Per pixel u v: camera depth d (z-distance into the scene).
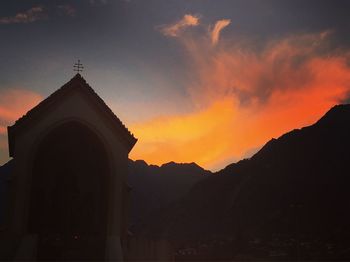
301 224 93.56
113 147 31.80
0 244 27.98
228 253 69.06
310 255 66.81
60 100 31.75
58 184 31.03
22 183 29.47
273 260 62.53
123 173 31.50
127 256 29.94
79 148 31.88
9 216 28.73
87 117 31.83
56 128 31.11
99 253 30.08
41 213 30.20
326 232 85.94
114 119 32.28
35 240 28.31
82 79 32.38
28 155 30.03
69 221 30.52
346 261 59.62
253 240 85.38
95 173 31.77
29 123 30.70
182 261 57.38
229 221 109.06
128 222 30.67
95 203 31.25
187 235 107.25
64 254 29.62
